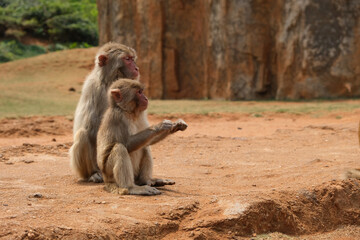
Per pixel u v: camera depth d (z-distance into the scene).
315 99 29.88
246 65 33.34
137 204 6.93
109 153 7.74
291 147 13.49
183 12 37.66
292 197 7.81
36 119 23.92
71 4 97.81
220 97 34.91
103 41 43.22
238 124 22.20
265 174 9.52
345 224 8.09
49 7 91.81
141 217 6.49
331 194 8.16
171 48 37.84
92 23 93.12
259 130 19.72
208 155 12.22
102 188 8.12
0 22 87.62
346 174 8.77
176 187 8.38
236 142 14.55
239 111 26.47
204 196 7.57
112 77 9.20
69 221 6.06
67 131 20.23
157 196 7.49
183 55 38.06
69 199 7.22
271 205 7.29
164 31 37.84
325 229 7.81
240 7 32.91
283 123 22.02
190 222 6.68
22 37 90.56
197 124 22.80
